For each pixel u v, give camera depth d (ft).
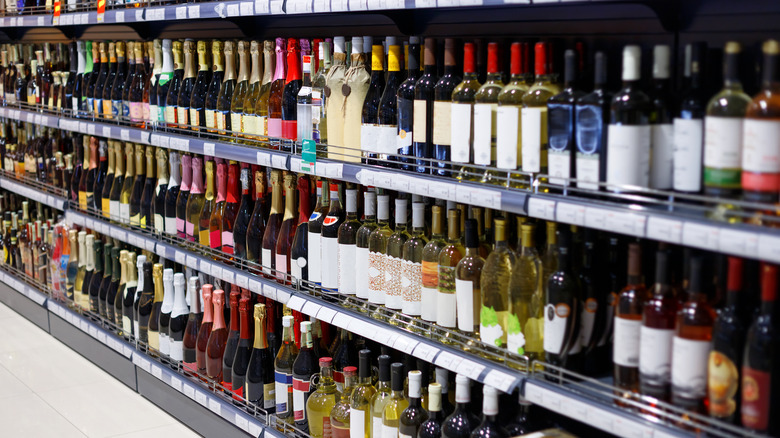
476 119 7.48
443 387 8.61
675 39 7.25
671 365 6.15
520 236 7.54
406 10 9.74
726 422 5.86
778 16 6.46
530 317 7.33
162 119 12.95
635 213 6.01
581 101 6.49
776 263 5.53
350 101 9.12
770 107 5.35
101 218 15.33
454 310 8.15
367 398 9.08
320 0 8.93
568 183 6.72
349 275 9.50
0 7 18.13
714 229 5.47
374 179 8.54
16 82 18.53
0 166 19.86
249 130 11.12
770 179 5.39
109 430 12.17
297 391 10.05
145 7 12.35
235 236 11.64
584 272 7.19
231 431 11.30
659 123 6.26
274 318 11.21
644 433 6.04
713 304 6.53
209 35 13.83
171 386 12.61
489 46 7.38
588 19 7.98
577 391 6.81
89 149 15.62
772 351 5.55
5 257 19.35
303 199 10.28
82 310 15.58
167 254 12.82
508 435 7.64
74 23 14.32
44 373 14.66
